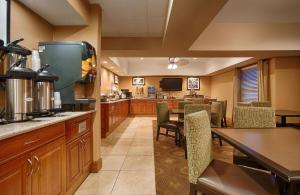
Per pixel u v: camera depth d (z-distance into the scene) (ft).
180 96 34.68
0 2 6.45
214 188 4.36
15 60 6.09
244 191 4.12
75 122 7.43
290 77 18.11
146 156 11.71
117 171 9.47
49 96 6.81
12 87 5.37
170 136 16.01
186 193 7.46
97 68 9.61
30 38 8.05
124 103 27.17
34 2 7.44
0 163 3.84
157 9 10.56
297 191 3.61
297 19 14.33
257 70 20.48
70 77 8.36
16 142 4.29
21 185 4.44
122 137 16.67
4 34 6.61
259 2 11.10
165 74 33.71
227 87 28.66
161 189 7.75
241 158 6.72
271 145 4.63
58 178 6.13
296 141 5.01
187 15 9.18
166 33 11.78
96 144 9.50
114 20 12.08
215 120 14.48
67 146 6.79
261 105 15.55
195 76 34.86
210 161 5.49
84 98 8.83
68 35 9.65
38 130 5.08
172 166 10.15
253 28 15.55
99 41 9.95
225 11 12.55
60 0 7.31
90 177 8.78
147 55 17.76
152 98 32.45
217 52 16.38
